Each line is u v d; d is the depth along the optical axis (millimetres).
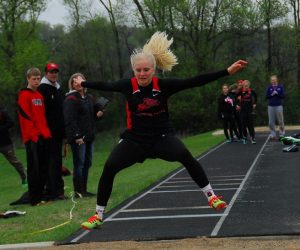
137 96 5199
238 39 39562
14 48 36312
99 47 43969
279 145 16109
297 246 5121
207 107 37500
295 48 39312
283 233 5605
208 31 38688
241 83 17250
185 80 5195
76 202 8547
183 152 5219
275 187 8805
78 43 43344
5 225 7109
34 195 8898
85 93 9117
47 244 5844
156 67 5492
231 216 6688
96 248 5500
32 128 8758
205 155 14961
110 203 8133
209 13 38312
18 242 6070
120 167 5301
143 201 8180
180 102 37438
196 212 7082
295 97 37750
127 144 5258
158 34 5508
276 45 40531
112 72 44312
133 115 5234
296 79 39812
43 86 8820
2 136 12383
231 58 40312
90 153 9258
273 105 17750
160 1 37250
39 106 8766
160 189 9359
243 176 10414
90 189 10383
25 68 35250
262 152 14609
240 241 5453
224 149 16219
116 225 6566
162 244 5508
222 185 9430
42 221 7219
